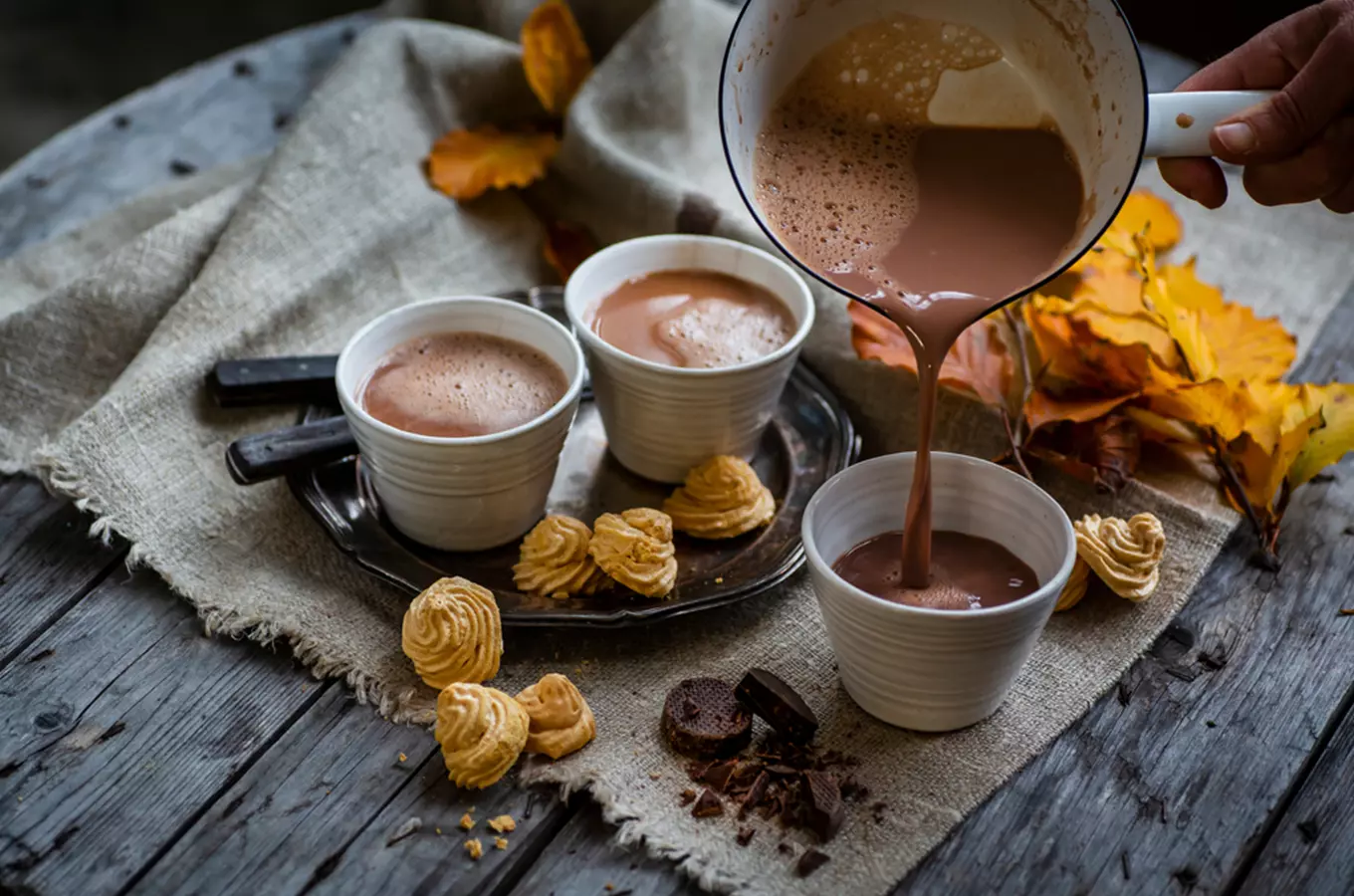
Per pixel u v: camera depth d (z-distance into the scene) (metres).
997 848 0.66
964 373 0.79
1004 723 0.69
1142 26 1.38
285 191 0.88
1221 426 0.78
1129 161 0.63
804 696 0.71
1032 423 0.78
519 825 0.66
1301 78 0.67
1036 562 0.70
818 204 0.68
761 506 0.76
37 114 1.61
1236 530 0.78
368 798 0.67
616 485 0.79
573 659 0.72
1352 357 0.87
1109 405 0.78
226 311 0.83
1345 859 0.66
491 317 0.78
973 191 0.68
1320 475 0.81
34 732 0.68
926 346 0.66
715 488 0.76
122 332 0.84
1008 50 0.67
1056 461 0.78
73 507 0.78
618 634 0.73
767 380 0.76
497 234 0.92
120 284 0.85
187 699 0.70
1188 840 0.66
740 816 0.66
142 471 0.78
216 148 0.98
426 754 0.68
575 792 0.67
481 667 0.70
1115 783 0.68
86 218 0.93
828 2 0.67
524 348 0.78
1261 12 1.33
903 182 0.68
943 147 0.69
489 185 0.92
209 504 0.77
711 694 0.69
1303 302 0.90
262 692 0.70
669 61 0.94
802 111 0.69
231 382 0.79
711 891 0.64
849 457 0.79
